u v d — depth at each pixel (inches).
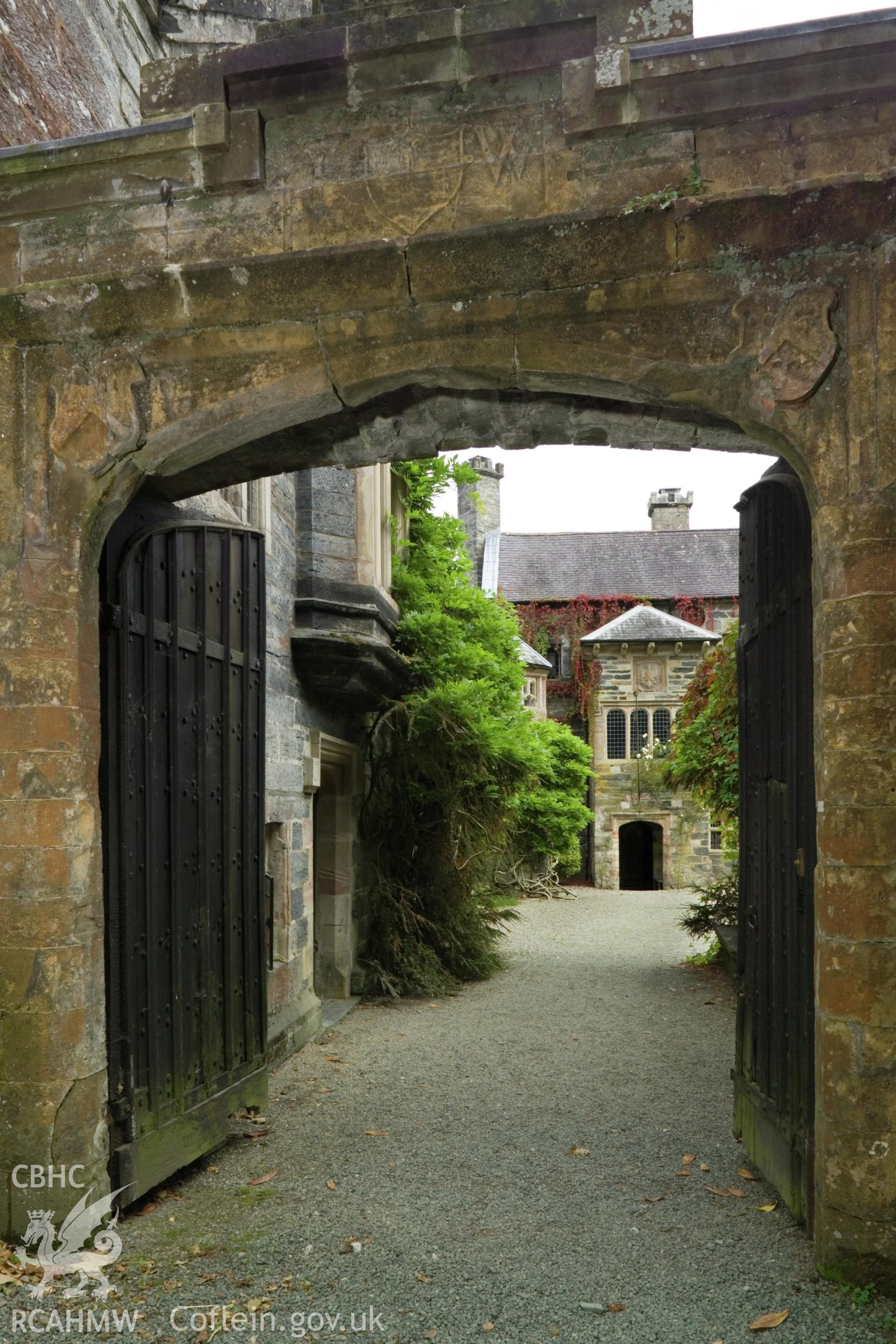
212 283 125.0
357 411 140.5
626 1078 209.6
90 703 130.5
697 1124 177.2
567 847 724.7
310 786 262.2
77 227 130.2
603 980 337.1
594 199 119.4
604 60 115.6
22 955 123.6
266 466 156.1
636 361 119.0
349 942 306.0
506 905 509.0
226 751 168.6
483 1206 139.3
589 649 933.2
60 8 181.9
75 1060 124.6
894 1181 108.7
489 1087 203.3
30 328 129.1
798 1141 129.8
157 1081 142.3
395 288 122.2
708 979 339.0
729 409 119.4
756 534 156.7
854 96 113.5
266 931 218.2
